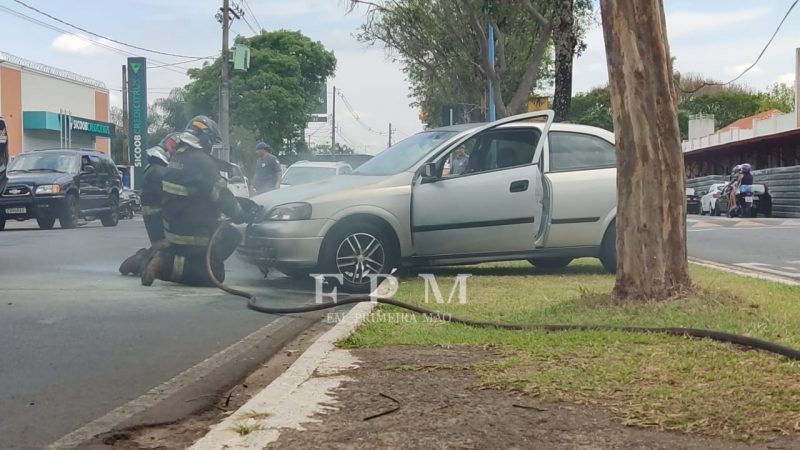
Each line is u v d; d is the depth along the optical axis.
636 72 6.34
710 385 4.44
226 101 34.88
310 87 61.97
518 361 5.08
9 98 45.59
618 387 4.44
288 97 57.31
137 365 5.35
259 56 57.44
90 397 4.62
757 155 43.44
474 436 3.77
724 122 76.00
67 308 7.23
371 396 4.41
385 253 8.91
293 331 6.60
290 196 8.99
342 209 8.73
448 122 20.06
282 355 5.84
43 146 48.62
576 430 3.84
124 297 7.87
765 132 42.50
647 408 4.09
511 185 9.27
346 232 8.73
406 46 22.83
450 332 6.05
